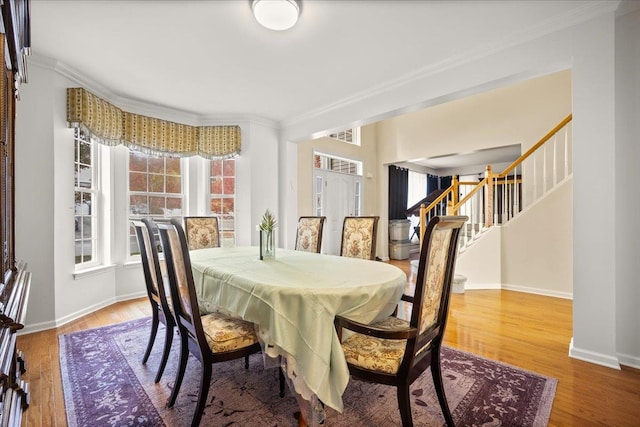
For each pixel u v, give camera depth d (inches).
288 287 53.4
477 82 98.1
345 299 52.6
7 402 34.1
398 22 83.3
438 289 53.6
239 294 60.5
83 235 124.0
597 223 78.0
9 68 47.9
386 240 276.8
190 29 86.4
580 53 79.7
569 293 146.5
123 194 138.3
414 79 114.4
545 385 69.6
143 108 144.1
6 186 46.7
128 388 69.0
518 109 196.2
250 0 74.7
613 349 77.0
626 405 62.5
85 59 103.3
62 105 108.6
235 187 164.7
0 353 27.5
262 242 87.0
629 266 79.4
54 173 105.3
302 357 50.2
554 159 159.0
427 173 333.4
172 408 61.9
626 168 79.7
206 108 152.1
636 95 78.2
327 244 236.1
